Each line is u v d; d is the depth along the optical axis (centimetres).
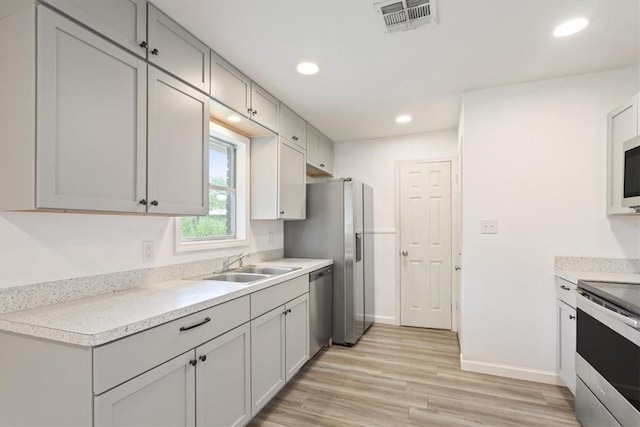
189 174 182
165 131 166
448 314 382
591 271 237
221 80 209
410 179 398
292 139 310
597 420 172
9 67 119
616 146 222
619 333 151
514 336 257
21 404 120
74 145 125
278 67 225
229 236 280
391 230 405
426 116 331
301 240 348
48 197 116
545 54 210
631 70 230
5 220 131
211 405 158
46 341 114
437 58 215
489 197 263
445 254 383
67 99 123
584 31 184
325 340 311
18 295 135
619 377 152
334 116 329
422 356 302
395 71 233
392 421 202
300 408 217
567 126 244
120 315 127
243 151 286
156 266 199
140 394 122
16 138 118
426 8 164
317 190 345
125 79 146
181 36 177
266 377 207
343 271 330
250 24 176
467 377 258
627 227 232
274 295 218
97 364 107
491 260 262
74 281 155
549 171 248
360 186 362
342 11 165
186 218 239
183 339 142
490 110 263
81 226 159
